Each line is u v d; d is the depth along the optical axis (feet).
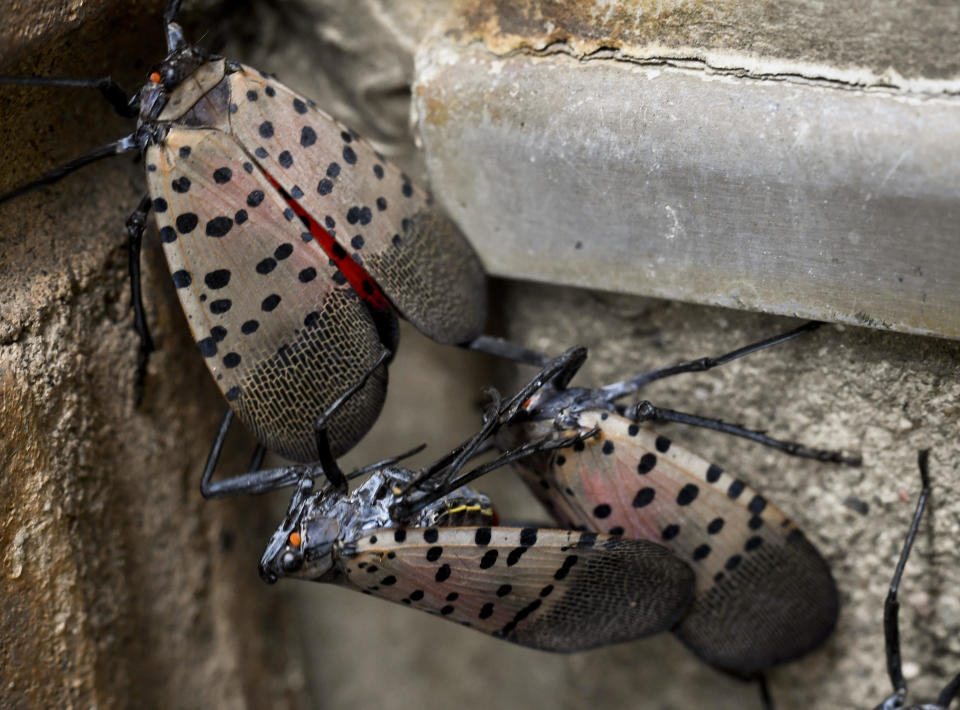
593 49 0.48
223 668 0.56
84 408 0.50
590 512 0.50
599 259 0.50
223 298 0.49
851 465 0.51
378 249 0.49
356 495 0.50
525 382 0.55
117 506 0.52
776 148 0.47
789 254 0.47
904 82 0.46
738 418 0.52
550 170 0.49
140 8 0.50
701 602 0.51
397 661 0.62
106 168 0.51
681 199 0.48
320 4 0.51
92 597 0.51
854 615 0.53
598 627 0.50
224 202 0.48
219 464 0.55
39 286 0.49
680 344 0.52
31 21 0.47
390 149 0.52
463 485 0.50
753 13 0.47
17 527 0.49
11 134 0.49
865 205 0.46
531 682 0.61
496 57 0.49
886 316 0.47
